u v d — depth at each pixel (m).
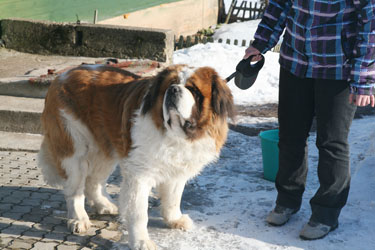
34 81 6.80
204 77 3.39
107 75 4.04
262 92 9.72
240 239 3.87
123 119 3.67
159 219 4.27
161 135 3.44
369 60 3.43
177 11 19.11
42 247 3.65
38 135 6.29
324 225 3.86
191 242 3.82
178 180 3.83
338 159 3.79
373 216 4.21
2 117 6.30
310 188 4.95
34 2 11.06
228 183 5.09
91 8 13.53
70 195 4.07
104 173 4.27
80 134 3.99
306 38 3.66
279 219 4.11
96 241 3.80
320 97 3.74
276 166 5.04
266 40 4.08
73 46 8.96
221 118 3.49
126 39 8.75
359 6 3.38
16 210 4.29
